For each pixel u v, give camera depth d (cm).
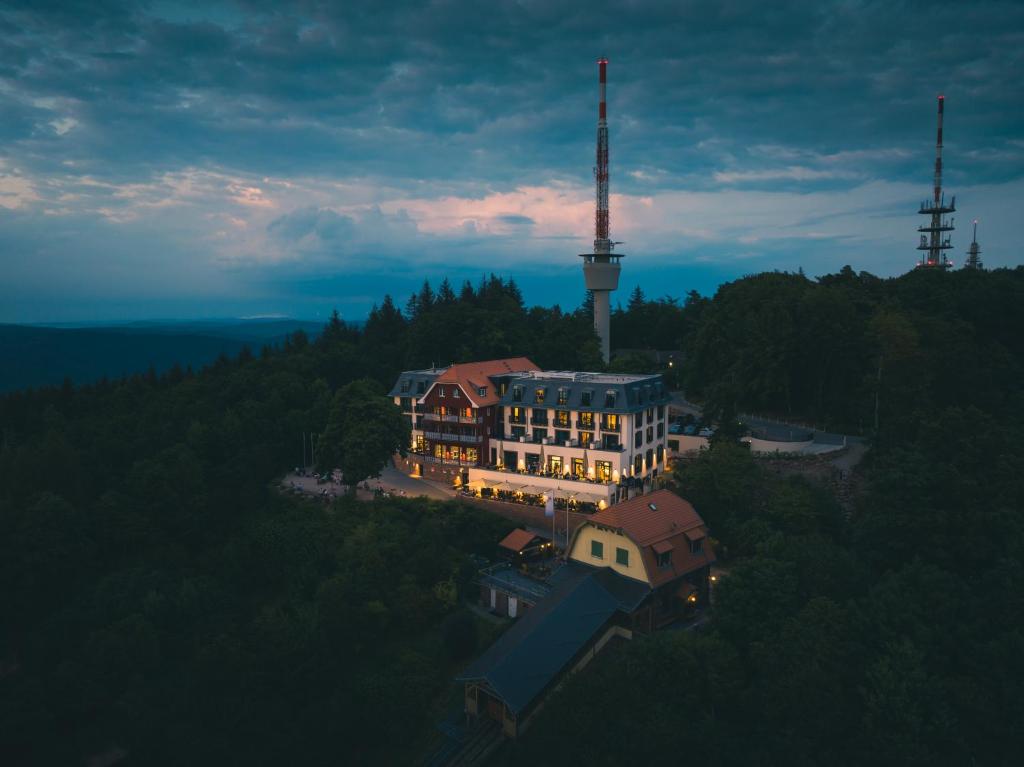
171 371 13938
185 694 5388
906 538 5194
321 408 10525
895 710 3938
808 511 6250
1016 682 3944
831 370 9800
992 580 4519
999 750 3872
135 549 7619
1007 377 9256
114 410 11775
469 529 7300
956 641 4250
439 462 9275
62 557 6919
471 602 6512
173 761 5062
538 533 7556
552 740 4319
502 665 4781
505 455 9131
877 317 9456
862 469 7500
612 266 14038
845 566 5025
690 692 4475
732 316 11325
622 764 4116
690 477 7112
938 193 15738
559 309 15988
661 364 15038
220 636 5716
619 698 4406
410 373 10200
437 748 5022
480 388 9231
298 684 5422
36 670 6044
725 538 6675
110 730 5641
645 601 5438
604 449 8300
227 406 11356
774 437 8794
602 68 13925
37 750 5419
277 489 8969
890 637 4322
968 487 5106
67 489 7900
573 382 8694
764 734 4228
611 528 5625
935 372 8456
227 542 7781
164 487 7906
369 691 5362
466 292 16900
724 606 4931
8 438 10319
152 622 6319
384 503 7856
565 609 5209
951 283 11475
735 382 9775
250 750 4938
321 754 5138
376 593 6244
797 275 12388
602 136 13950
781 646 4441
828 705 4097
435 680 5541
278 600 6906
